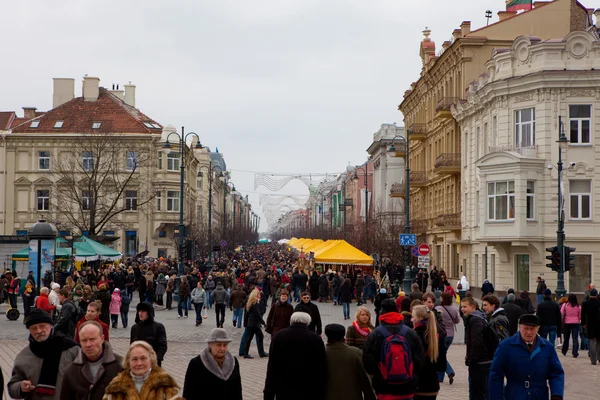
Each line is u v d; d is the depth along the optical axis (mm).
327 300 51719
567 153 45844
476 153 54062
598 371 21109
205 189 133250
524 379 9508
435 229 66875
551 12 57156
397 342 10562
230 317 38406
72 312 18875
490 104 50312
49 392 8750
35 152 83875
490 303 15117
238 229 153000
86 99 88438
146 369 7648
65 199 75188
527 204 46438
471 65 56969
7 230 83500
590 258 45719
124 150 84562
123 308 32219
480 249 53094
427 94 71500
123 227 80562
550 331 23594
